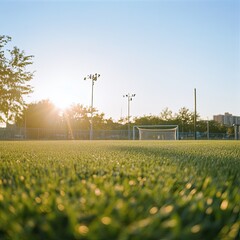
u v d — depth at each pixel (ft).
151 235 2.76
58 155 15.80
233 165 11.07
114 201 3.77
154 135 205.16
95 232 2.75
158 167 8.66
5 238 3.31
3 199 4.18
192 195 5.05
